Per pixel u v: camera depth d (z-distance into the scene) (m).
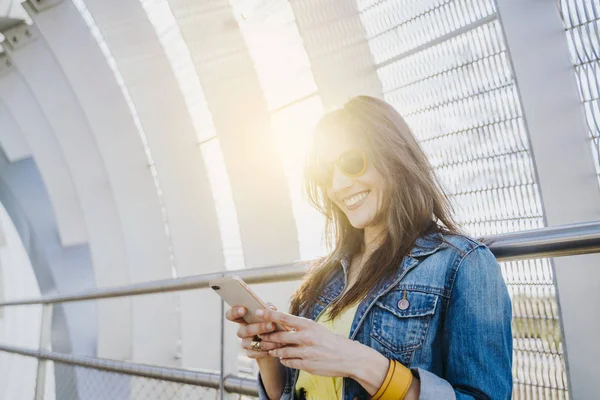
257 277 1.75
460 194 5.06
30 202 11.05
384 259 1.12
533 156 4.44
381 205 1.21
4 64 9.59
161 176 7.98
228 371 1.84
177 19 6.65
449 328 1.01
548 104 4.36
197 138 8.22
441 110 5.21
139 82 7.64
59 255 10.86
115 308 9.45
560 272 4.20
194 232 8.19
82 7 7.89
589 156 4.27
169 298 9.05
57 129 9.17
